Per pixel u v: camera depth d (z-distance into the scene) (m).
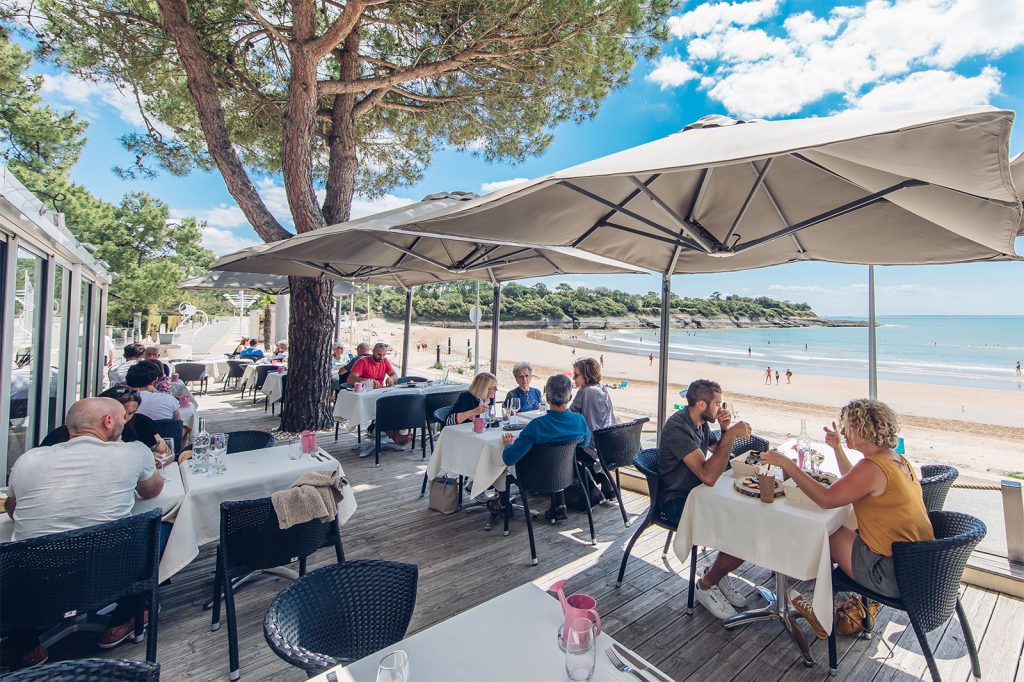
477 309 9.16
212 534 2.57
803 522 2.19
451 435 3.90
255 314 21.44
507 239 3.13
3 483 3.24
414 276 6.92
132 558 2.06
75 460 2.12
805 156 1.91
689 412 2.85
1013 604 2.80
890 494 2.10
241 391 9.87
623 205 2.88
